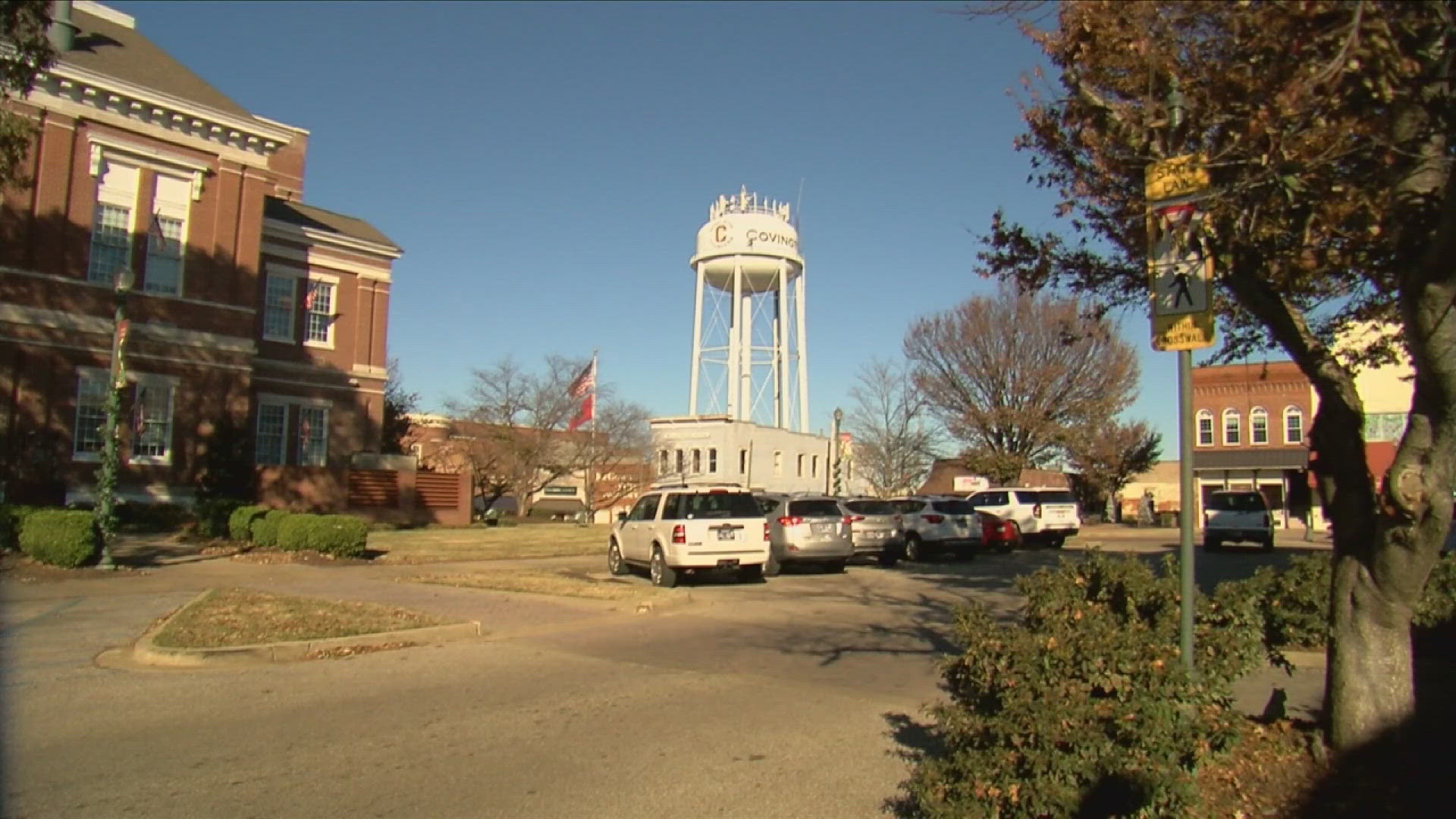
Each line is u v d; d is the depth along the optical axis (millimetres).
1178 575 6348
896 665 10383
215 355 30047
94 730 7453
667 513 18328
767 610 14945
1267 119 5152
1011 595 17281
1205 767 5223
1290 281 5703
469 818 5676
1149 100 5699
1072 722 4574
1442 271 4707
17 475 25953
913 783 5055
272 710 8148
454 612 13648
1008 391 49969
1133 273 8750
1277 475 50156
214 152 30406
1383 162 5383
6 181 18375
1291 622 10422
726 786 6297
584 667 10133
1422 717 6699
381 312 39281
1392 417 38938
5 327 26125
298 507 30938
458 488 36312
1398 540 5223
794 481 61250
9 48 15906
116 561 19016
